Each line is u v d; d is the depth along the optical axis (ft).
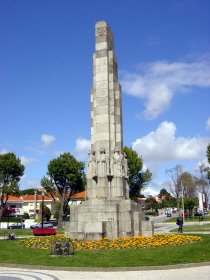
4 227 246.68
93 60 105.50
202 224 194.18
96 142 98.73
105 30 105.60
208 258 58.59
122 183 95.55
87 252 67.56
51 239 85.15
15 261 60.44
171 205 463.01
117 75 108.17
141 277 47.50
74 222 90.74
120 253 65.46
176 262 55.77
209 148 216.54
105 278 47.37
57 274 51.11
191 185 376.89
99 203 90.33
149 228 92.12
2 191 258.78
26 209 399.24
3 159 258.57
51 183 242.17
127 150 251.80
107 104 100.17
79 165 241.55
